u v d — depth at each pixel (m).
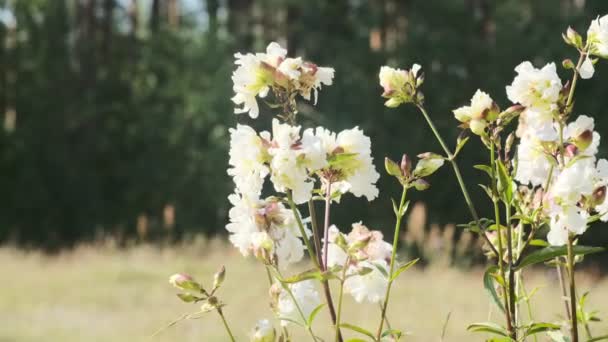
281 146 1.99
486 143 2.10
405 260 16.72
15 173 25.36
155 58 27.47
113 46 28.00
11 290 13.03
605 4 25.39
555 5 25.53
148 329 9.83
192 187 25.03
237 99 2.08
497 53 24.95
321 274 2.01
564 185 1.99
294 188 2.00
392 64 25.09
